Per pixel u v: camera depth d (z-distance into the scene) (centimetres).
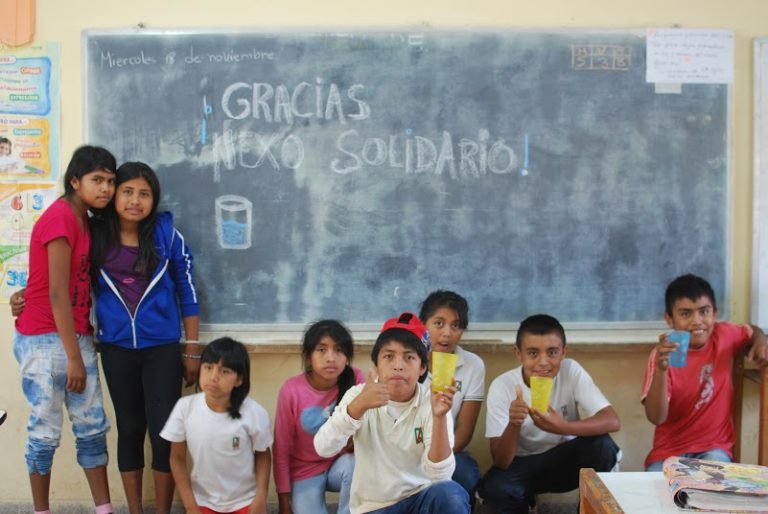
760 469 187
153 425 298
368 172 317
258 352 318
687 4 318
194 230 318
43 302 281
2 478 325
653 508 176
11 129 315
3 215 316
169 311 300
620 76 317
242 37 312
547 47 316
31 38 313
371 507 244
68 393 290
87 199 281
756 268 322
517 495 281
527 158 318
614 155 319
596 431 275
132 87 313
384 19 315
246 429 278
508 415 287
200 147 315
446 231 319
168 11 314
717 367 293
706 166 321
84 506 324
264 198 317
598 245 321
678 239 322
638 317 323
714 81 319
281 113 315
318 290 320
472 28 314
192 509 276
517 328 322
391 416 243
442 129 317
